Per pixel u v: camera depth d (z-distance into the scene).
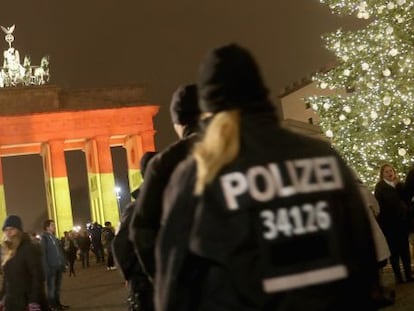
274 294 2.84
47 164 66.31
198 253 2.97
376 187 14.59
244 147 3.07
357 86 19.73
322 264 2.89
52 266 18.11
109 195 64.75
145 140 66.62
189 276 3.07
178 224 3.09
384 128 18.97
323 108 20.12
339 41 19.42
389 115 18.75
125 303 18.94
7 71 67.81
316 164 3.08
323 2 19.69
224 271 2.96
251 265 2.88
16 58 68.44
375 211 12.11
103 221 64.25
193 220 3.05
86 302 20.72
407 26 18.44
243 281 2.88
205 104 3.34
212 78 3.28
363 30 19.23
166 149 4.46
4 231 9.46
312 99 20.44
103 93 66.44
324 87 20.06
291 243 2.89
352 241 3.03
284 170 3.01
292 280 2.85
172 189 3.21
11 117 62.84
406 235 14.37
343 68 19.64
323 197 3.00
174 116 5.23
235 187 2.96
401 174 18.97
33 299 9.14
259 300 2.86
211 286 2.99
